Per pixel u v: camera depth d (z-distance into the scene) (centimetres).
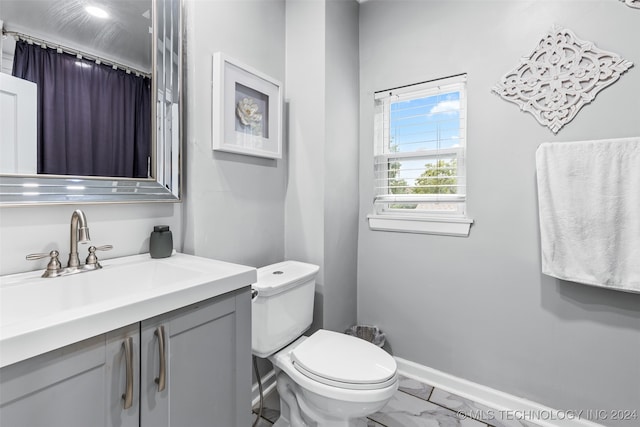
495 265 166
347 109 197
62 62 104
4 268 96
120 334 74
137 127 124
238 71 151
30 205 97
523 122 157
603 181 133
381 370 122
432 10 182
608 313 140
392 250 200
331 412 122
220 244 150
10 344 56
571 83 145
